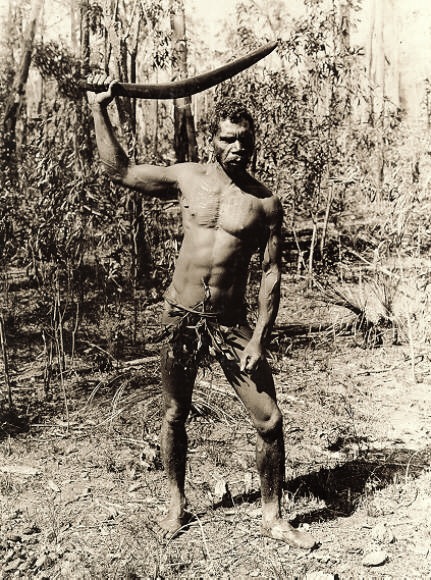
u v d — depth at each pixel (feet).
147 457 16.71
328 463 16.85
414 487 15.44
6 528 13.80
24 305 29.07
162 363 13.19
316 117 35.58
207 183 12.22
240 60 11.75
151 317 28.09
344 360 24.90
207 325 12.52
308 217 41.14
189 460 16.99
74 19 33.71
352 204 37.88
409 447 17.80
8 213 20.98
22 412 20.07
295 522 14.02
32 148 21.62
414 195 27.27
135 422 19.22
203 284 12.39
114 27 31.17
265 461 13.07
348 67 37.24
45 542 13.34
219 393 21.01
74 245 22.44
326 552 12.89
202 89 11.78
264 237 12.46
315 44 34.30
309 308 31.09
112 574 12.17
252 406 12.76
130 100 32.50
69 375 23.00
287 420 19.60
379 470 16.42
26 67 33.09
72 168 21.99
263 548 12.98
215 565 12.50
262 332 12.47
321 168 35.35
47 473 16.38
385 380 22.85
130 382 22.00
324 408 20.47
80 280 24.07
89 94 12.01
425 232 27.37
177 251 26.99
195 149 37.58
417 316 26.76
